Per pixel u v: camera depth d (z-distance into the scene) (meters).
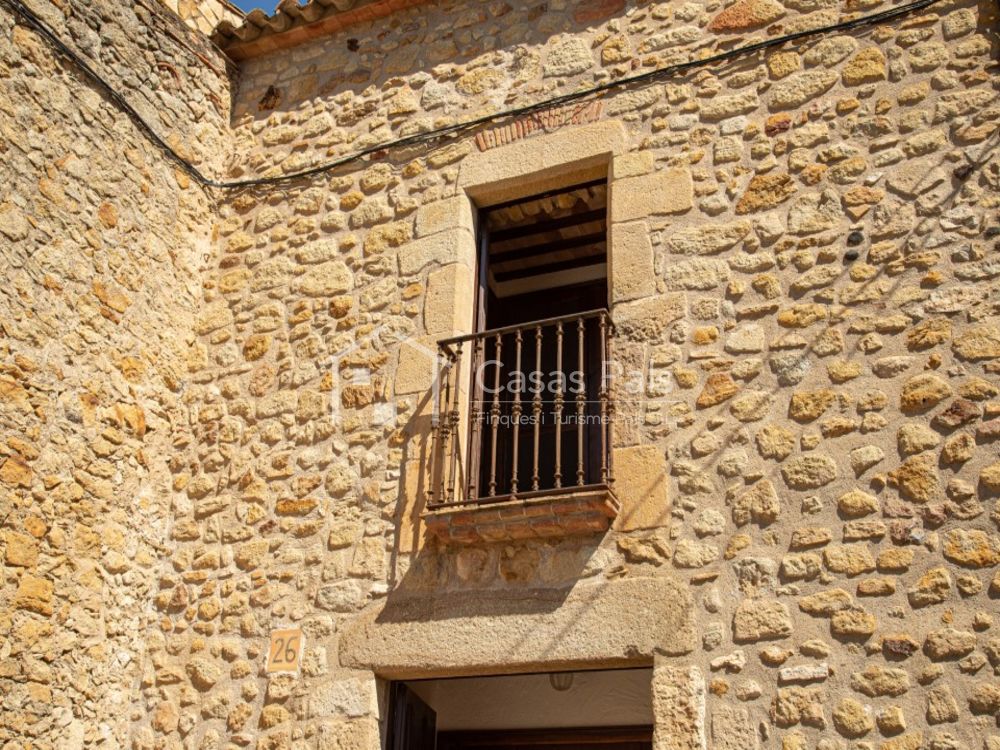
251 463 5.83
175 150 6.44
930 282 4.88
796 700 4.34
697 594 4.66
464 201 6.05
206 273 6.48
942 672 4.20
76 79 5.83
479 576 5.08
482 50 6.40
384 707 5.11
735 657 4.49
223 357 6.19
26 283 5.29
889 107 5.29
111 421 5.64
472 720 6.34
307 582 5.41
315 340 6.02
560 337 5.25
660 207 5.53
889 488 4.57
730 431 4.93
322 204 6.40
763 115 5.54
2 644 4.84
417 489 5.39
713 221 5.41
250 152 6.76
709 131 5.61
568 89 6.06
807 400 4.86
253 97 6.95
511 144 6.05
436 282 5.88
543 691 6.27
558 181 5.93
